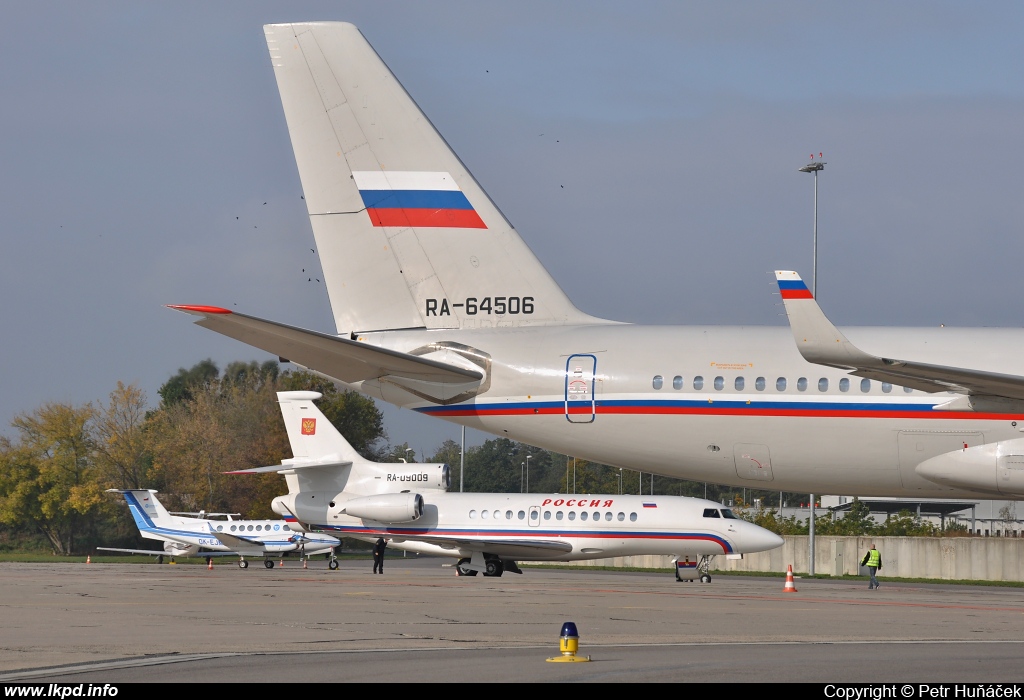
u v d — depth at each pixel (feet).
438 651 82.53
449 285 129.90
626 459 126.11
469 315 130.11
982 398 113.80
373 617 115.44
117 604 136.77
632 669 72.33
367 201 129.80
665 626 105.70
